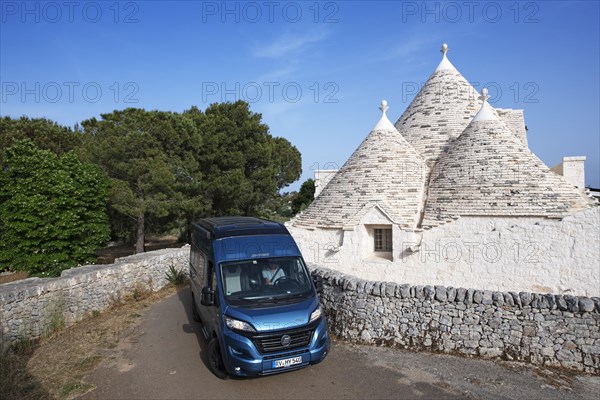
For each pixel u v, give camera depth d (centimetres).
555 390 680
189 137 2641
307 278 801
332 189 1591
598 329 739
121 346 922
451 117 1703
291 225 1603
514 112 2000
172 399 671
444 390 683
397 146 1560
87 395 688
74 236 2142
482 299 812
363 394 675
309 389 696
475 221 1266
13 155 2164
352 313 928
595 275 1118
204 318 870
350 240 1433
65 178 2133
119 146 2322
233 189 2753
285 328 677
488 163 1360
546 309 773
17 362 800
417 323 862
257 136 3077
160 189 2431
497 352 798
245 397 675
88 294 1162
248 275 767
